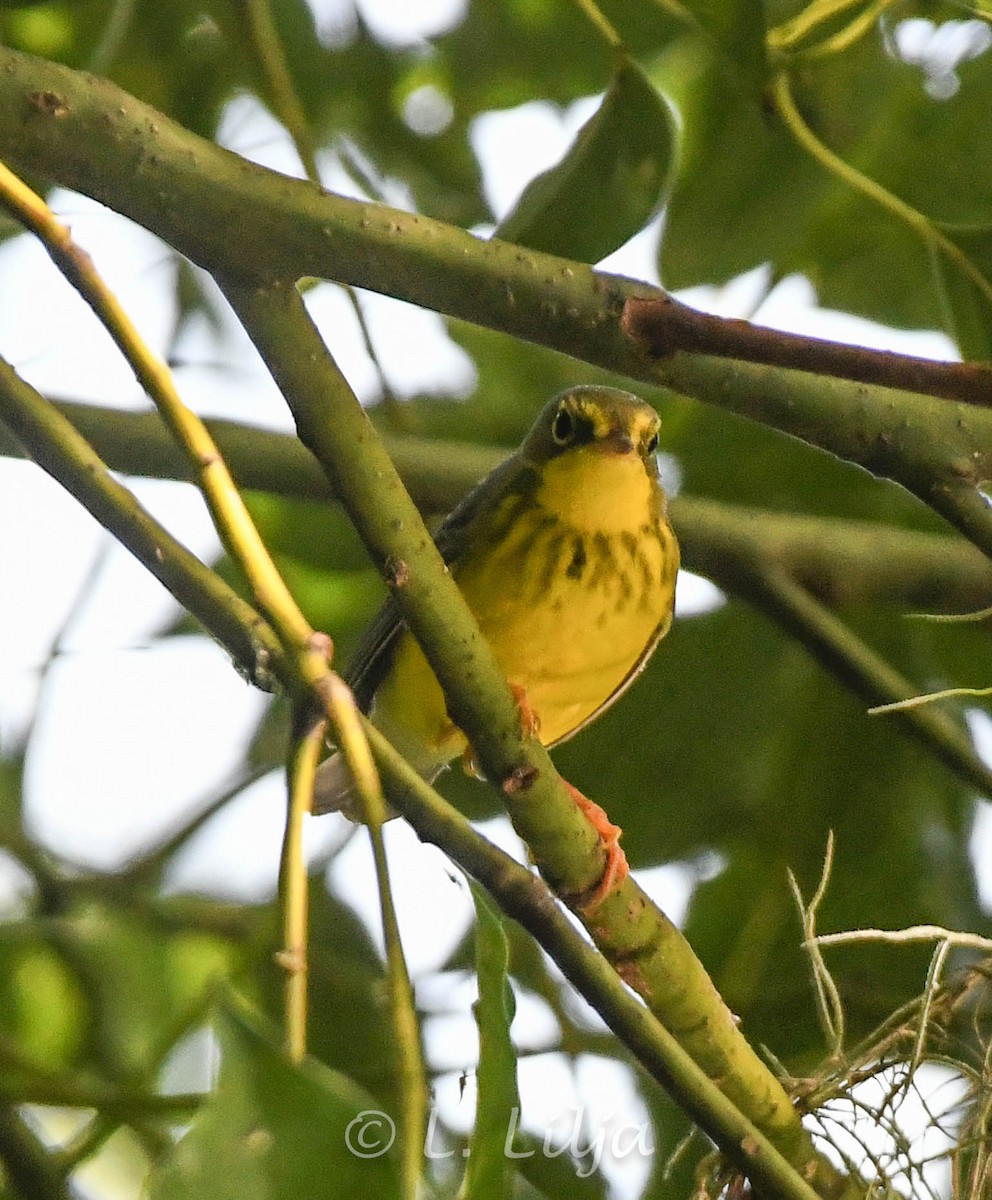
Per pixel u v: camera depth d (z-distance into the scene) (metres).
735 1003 11.30
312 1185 4.57
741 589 11.87
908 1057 8.39
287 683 5.97
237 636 6.66
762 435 13.19
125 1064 8.40
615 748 12.53
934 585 12.12
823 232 12.38
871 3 9.23
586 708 11.79
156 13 11.44
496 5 12.23
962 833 12.27
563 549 11.08
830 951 11.71
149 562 6.91
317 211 6.99
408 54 12.32
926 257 12.35
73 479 6.89
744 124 11.34
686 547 11.81
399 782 6.92
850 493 13.28
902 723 11.09
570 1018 10.42
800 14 9.10
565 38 12.26
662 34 8.76
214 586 6.77
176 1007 8.66
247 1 9.92
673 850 12.34
